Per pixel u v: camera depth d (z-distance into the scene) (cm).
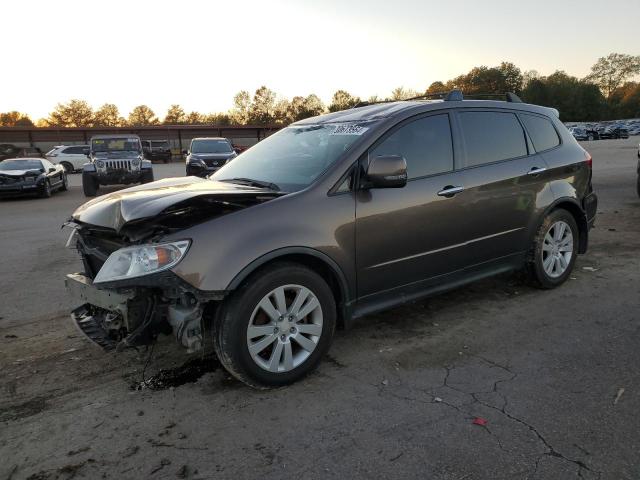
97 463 259
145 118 11325
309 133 427
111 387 338
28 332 438
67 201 1517
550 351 371
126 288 294
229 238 304
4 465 259
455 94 436
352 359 368
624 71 13488
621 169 1770
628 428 276
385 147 376
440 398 312
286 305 329
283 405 309
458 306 468
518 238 463
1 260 712
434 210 392
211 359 374
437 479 240
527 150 475
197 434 282
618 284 514
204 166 1842
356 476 244
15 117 11456
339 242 344
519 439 268
